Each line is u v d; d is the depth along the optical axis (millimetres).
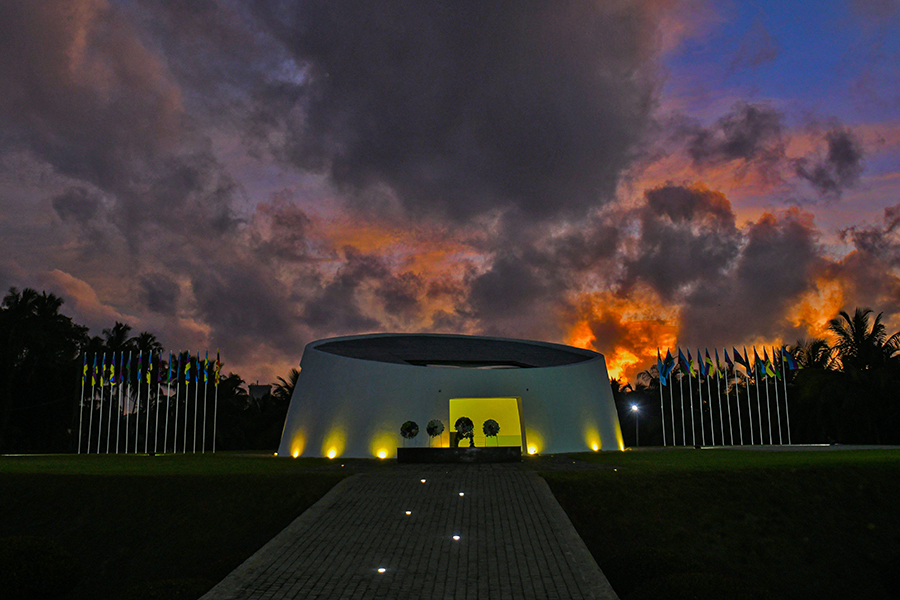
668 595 11102
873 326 55812
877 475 22562
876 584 17359
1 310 57438
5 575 14180
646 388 73875
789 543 18703
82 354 59812
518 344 43406
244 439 67312
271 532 18531
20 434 59031
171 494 20922
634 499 20422
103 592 16875
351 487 20750
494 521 17219
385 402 32469
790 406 60469
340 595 12852
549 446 33125
